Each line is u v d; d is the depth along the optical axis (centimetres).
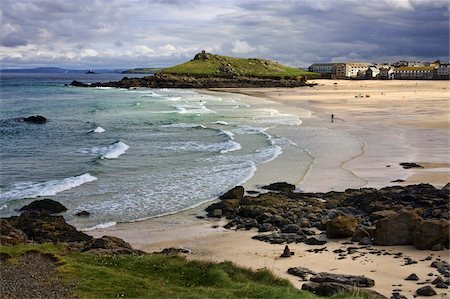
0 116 8556
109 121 7956
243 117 8494
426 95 13412
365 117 8050
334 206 3206
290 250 2497
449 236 2405
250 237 2752
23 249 2156
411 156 4756
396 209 2984
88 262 2088
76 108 10219
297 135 6241
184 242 2686
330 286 1839
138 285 1844
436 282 1948
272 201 3281
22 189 3638
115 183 3850
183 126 7288
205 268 2089
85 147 5431
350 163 4525
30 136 6256
